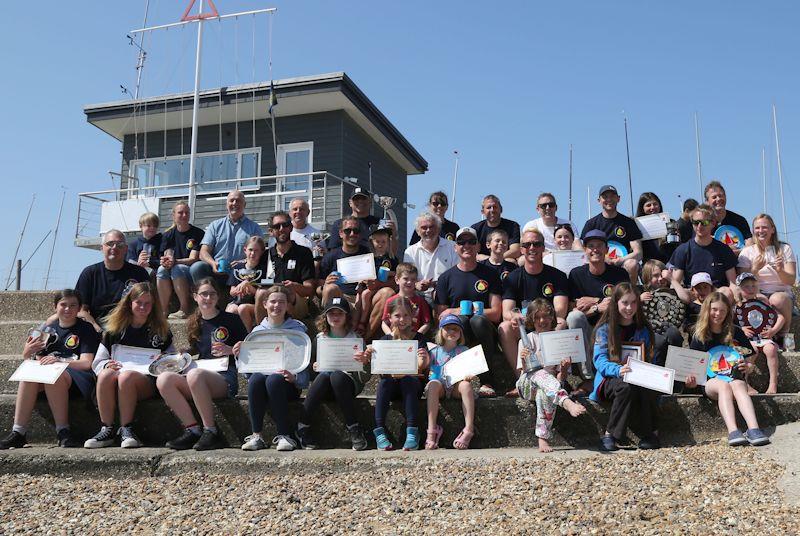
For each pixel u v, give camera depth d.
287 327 6.21
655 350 6.07
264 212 17.28
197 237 8.60
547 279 6.82
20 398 5.87
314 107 17.20
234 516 4.32
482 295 6.82
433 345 6.12
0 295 8.86
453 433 5.91
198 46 15.91
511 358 6.47
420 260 7.83
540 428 5.66
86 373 6.09
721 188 8.52
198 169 18.02
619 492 4.32
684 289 7.02
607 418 5.83
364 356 5.85
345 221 7.67
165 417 5.98
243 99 16.89
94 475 5.39
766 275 7.28
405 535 3.85
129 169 18.50
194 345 6.34
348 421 5.77
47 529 4.22
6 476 5.37
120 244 7.15
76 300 6.26
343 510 4.32
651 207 8.77
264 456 5.39
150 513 4.46
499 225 8.66
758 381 6.55
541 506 4.15
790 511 3.85
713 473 4.61
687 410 5.84
